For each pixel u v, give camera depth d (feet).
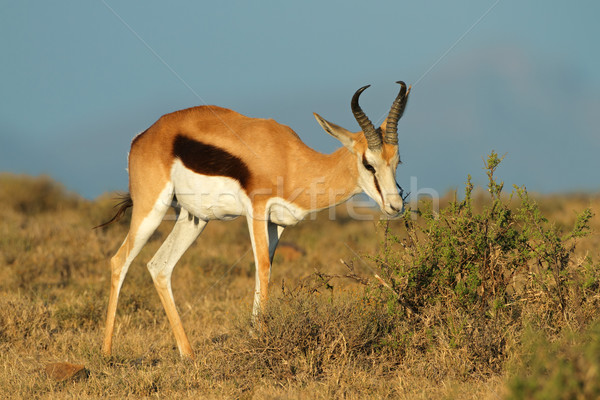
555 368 35.06
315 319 53.01
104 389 49.16
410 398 43.52
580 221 56.39
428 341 52.03
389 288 54.60
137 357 58.75
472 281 54.29
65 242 112.27
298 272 94.53
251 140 59.98
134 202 64.03
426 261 55.98
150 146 62.95
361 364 50.72
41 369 53.72
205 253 107.14
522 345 47.83
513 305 54.80
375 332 53.47
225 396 46.24
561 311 52.90
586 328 46.96
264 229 59.31
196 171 60.90
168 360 56.39
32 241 108.99
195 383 49.80
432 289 55.77
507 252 57.21
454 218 56.70
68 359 57.26
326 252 114.11
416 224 58.39
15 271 88.79
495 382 46.29
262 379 49.65
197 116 63.41
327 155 60.49
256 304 56.54
